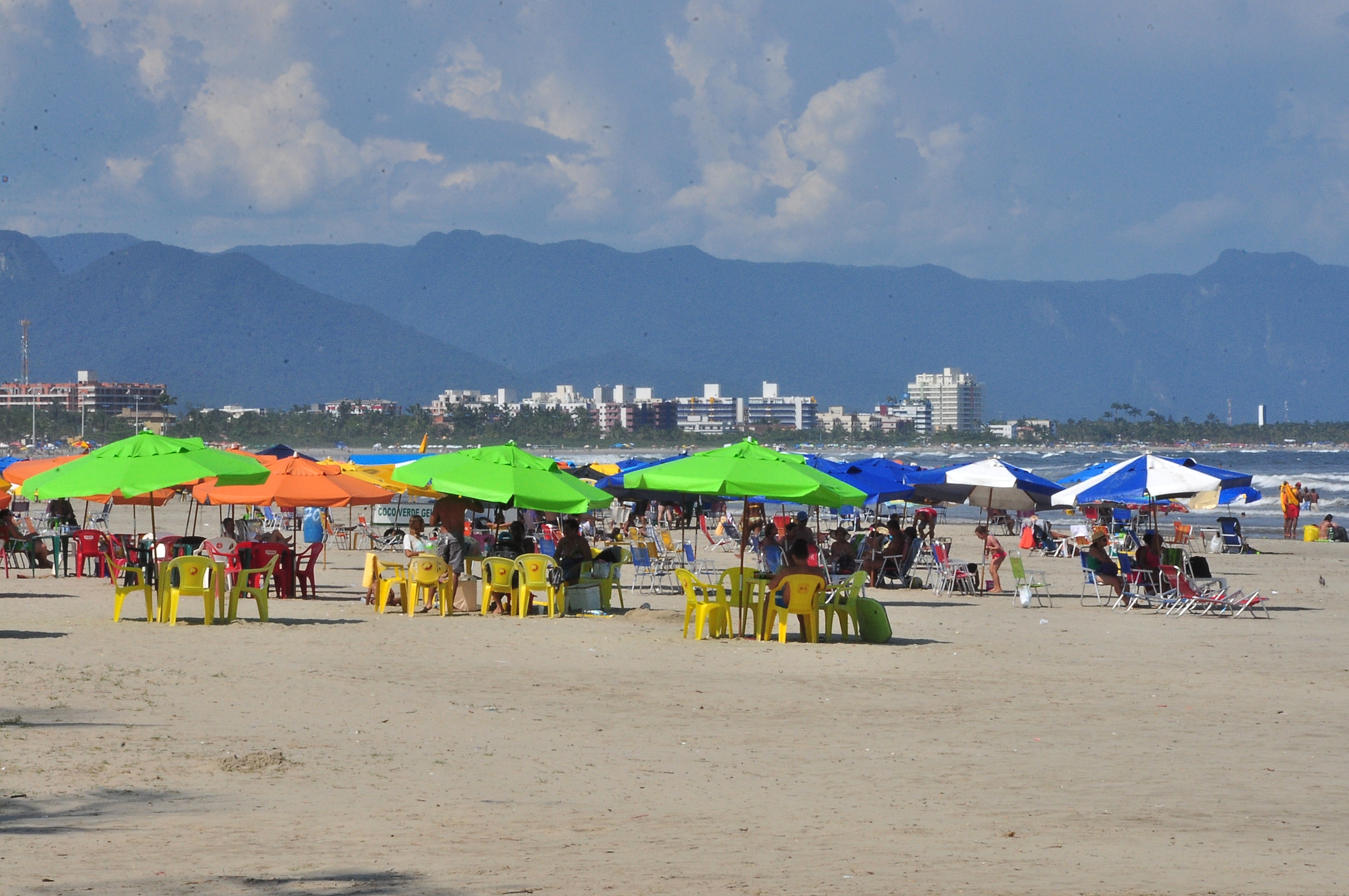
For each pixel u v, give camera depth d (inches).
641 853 534.0
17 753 731.4
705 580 2175.2
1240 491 3154.5
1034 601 1914.4
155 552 1722.4
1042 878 494.6
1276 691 1077.1
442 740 809.5
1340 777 737.6
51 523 2491.4
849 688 1062.4
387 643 1295.5
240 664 1123.9
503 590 1595.7
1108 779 721.6
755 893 462.6
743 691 1037.8
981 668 1197.1
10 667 1077.1
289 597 1786.4
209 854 518.9
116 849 524.1
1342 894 475.8
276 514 3710.6
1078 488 1956.2
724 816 617.9
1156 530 2058.3
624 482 1537.9
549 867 503.2
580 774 716.0
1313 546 3440.0
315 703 936.9
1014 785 704.4
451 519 1668.3
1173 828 600.1
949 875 499.5
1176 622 1647.4
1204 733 877.2
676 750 793.6
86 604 1651.1
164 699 935.7
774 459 1534.2
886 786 697.6
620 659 1214.9
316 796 643.5
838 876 494.3
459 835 562.9
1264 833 593.3
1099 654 1311.5
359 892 458.3
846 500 1540.4
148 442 1549.0
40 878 474.3
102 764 706.2
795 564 1375.5
